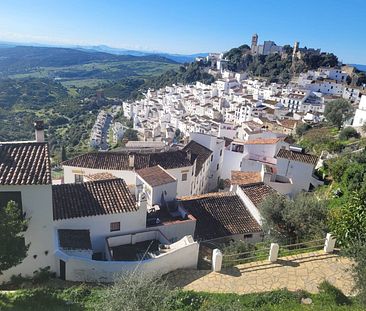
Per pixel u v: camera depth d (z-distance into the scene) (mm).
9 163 18312
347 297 15859
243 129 66750
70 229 21031
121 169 34406
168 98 162875
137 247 22406
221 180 48656
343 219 17062
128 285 12836
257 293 16312
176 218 25766
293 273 18109
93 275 18359
